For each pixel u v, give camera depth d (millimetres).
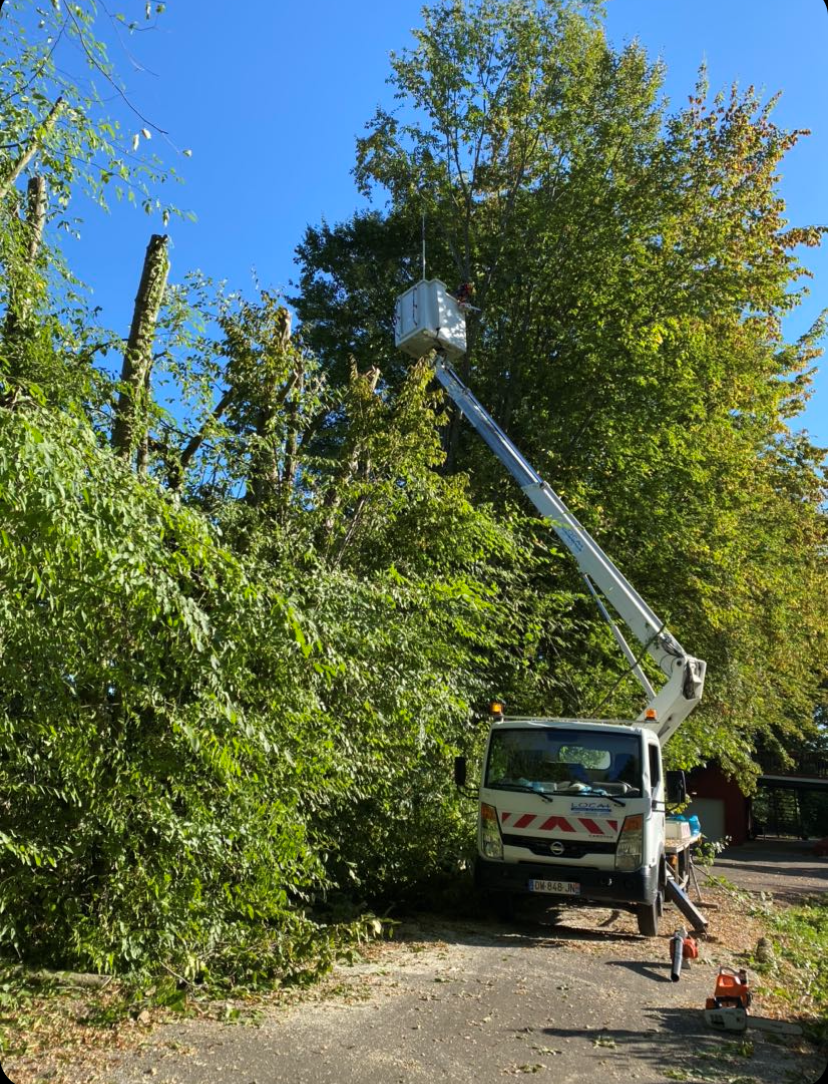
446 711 9555
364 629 8047
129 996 5793
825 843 32375
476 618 10539
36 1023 5180
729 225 19828
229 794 6594
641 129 21000
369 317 24828
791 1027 6105
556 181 21031
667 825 12297
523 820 9562
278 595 6219
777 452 23016
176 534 5871
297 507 9445
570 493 18359
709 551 18047
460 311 17234
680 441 18766
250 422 9914
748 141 20047
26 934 6109
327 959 6887
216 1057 4926
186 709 6141
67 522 4660
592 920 10539
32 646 5129
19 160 6855
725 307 19891
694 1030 5918
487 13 21297
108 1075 4570
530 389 20672
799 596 21422
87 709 5871
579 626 15859
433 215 22391
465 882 10156
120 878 6141
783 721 25297
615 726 10062
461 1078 4809
